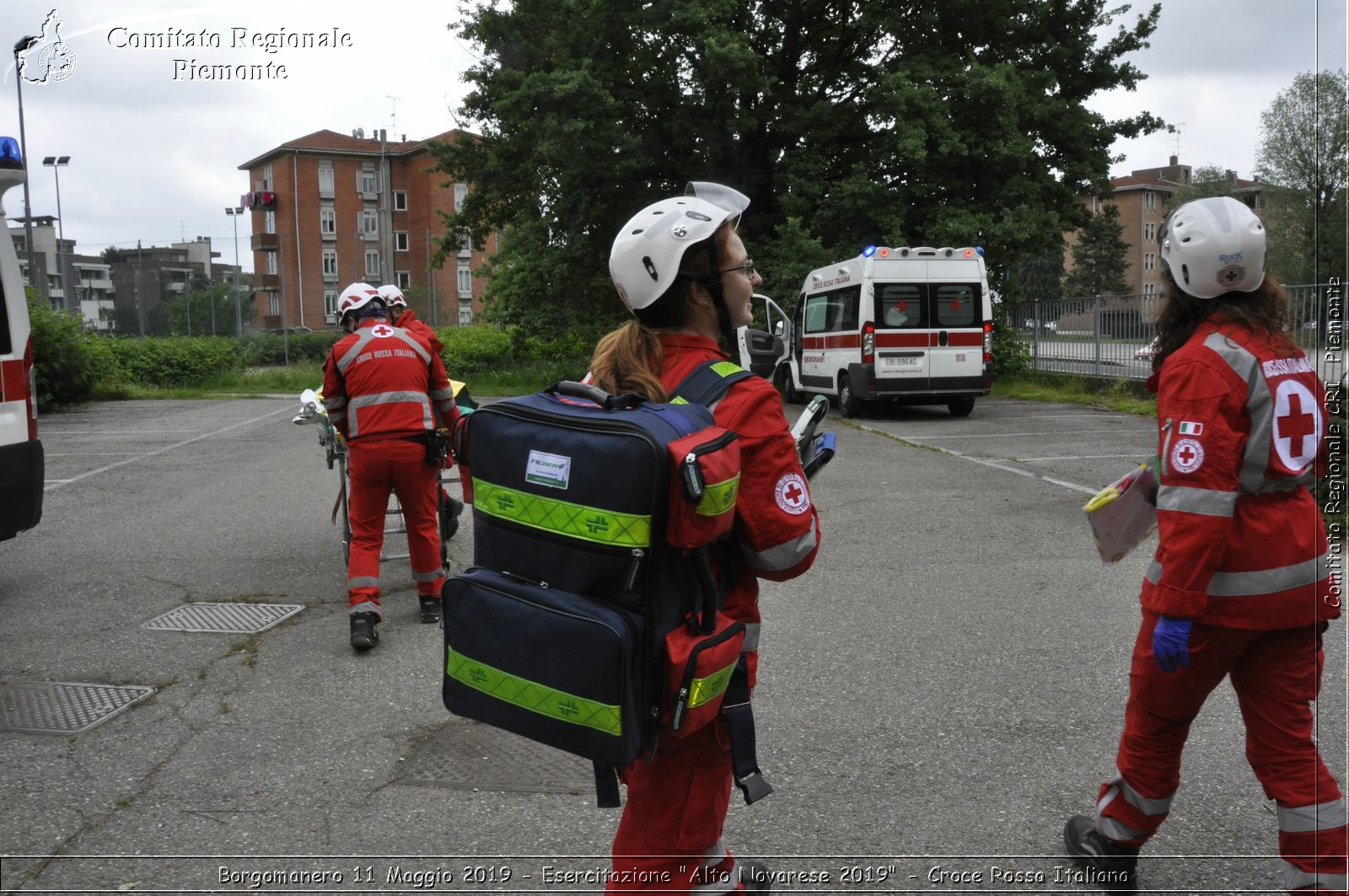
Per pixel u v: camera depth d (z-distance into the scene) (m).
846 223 21.81
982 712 4.30
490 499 2.18
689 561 2.03
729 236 2.25
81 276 144.62
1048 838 3.28
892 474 10.80
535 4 21.20
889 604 5.93
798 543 2.08
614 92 22.27
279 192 70.88
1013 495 9.40
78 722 4.35
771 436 2.08
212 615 5.93
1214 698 4.39
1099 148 22.67
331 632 5.61
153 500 9.91
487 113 23.31
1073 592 6.12
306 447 14.18
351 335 5.44
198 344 30.09
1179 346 2.61
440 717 4.38
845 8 24.38
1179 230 2.53
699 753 2.17
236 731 4.25
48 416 19.97
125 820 3.49
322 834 3.39
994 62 22.78
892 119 21.48
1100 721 4.19
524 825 3.44
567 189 22.88
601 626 1.96
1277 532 2.46
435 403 5.64
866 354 16.27
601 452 1.98
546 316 24.11
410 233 72.69
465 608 2.16
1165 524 2.45
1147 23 22.94
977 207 21.12
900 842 3.27
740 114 22.70
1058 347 21.61
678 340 2.21
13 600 6.30
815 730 4.15
